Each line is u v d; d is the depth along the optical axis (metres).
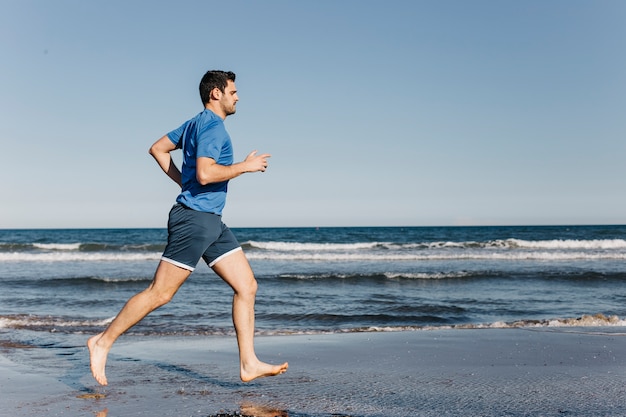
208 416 2.80
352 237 48.31
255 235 54.38
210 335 6.48
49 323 7.34
